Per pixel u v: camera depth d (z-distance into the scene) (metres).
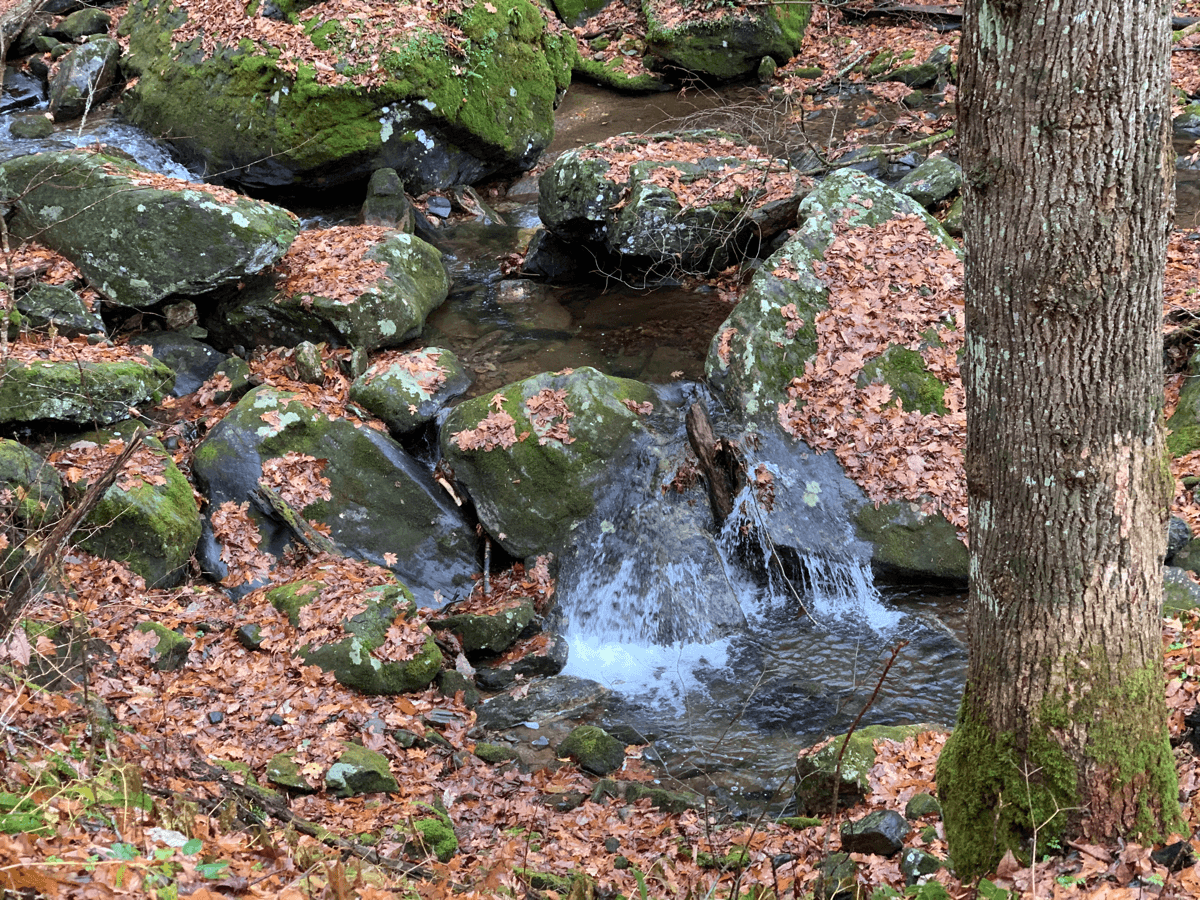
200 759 5.96
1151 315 3.96
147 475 8.81
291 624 8.09
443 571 9.52
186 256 10.89
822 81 18.23
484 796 6.79
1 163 12.68
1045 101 3.80
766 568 9.46
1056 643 4.26
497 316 12.48
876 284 10.55
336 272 11.74
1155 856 4.27
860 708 7.81
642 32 19.98
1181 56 16.83
